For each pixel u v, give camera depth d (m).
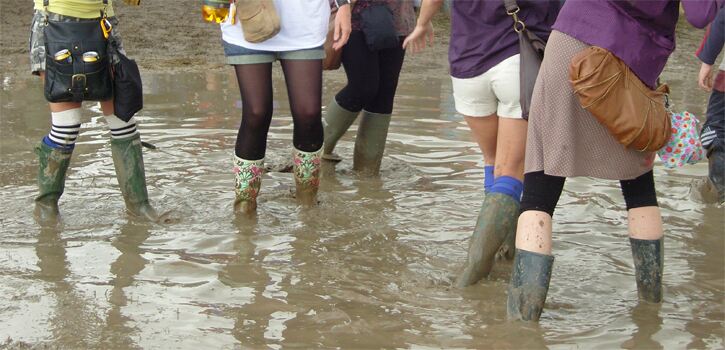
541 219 3.65
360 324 3.67
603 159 3.58
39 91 8.45
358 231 4.87
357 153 6.06
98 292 3.94
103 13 4.72
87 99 4.74
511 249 4.49
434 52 11.66
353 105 5.84
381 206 5.34
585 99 3.39
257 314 3.75
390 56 5.82
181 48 11.16
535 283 3.66
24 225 4.82
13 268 4.20
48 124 7.16
